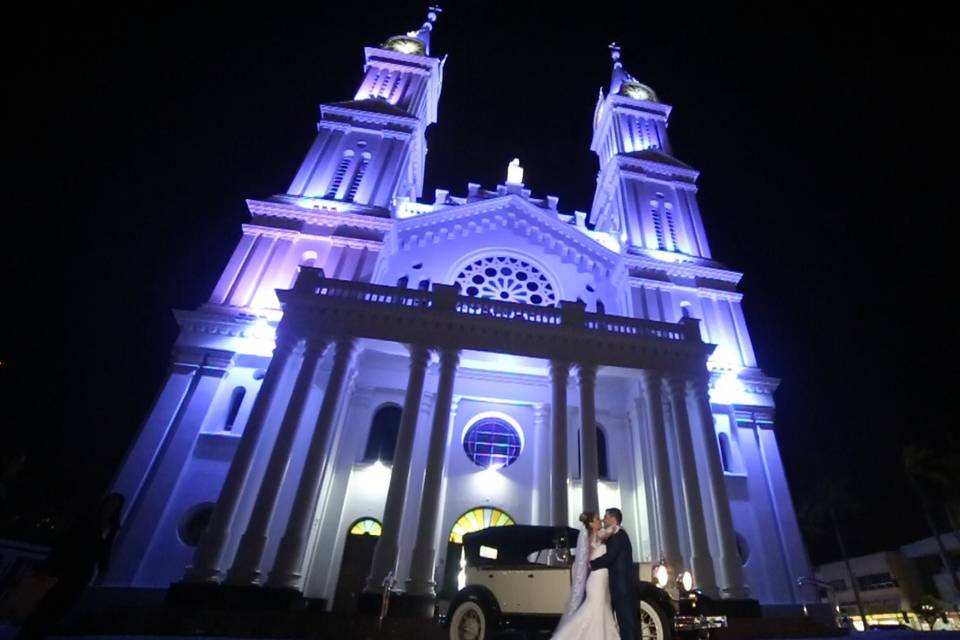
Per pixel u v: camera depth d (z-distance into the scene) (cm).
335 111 3256
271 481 1745
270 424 2036
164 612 1422
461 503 2227
